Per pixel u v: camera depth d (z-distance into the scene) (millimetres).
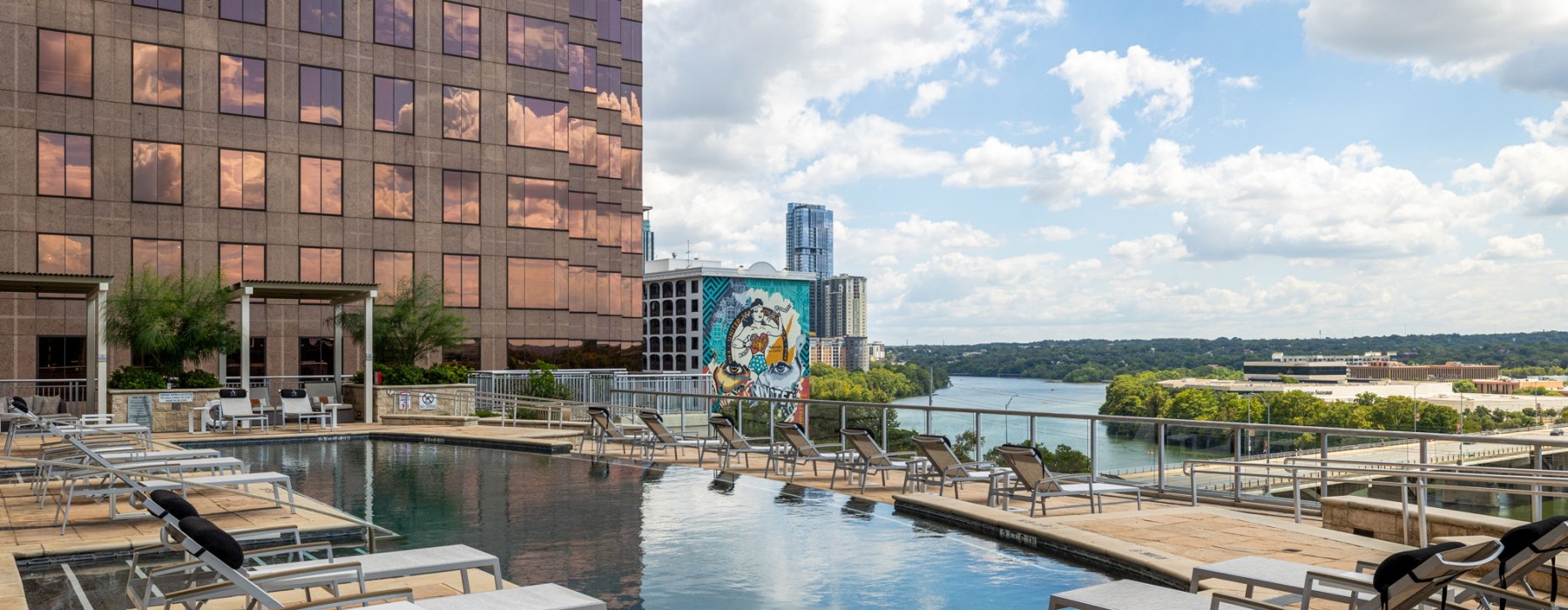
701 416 21891
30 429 20891
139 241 34062
